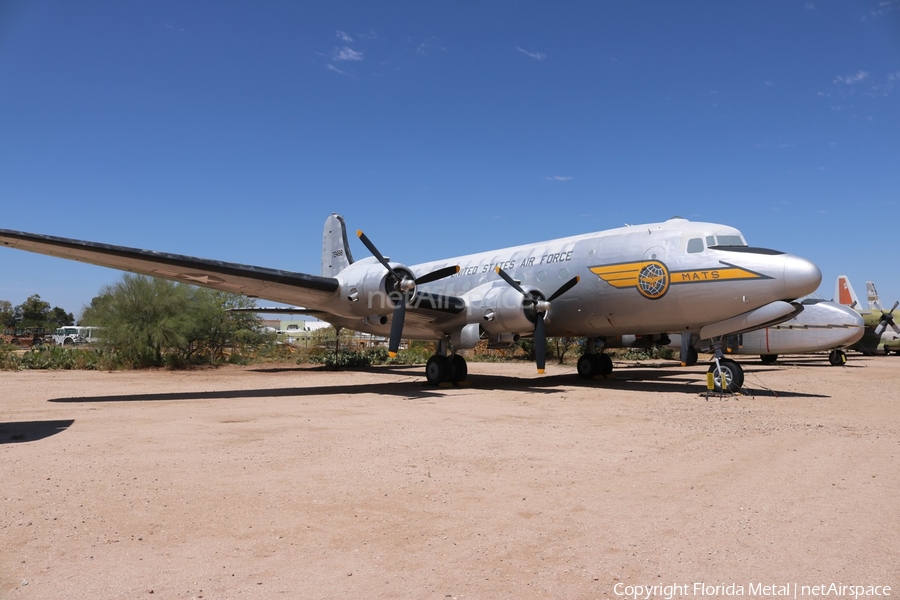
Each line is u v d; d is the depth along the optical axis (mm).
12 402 10289
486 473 5141
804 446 6316
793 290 10367
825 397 11203
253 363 23438
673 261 11672
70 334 39906
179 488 4578
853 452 6004
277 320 56531
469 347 12734
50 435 6840
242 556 3266
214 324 22141
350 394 11867
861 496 4430
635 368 21797
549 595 2824
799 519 3904
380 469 5258
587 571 3098
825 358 29656
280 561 3205
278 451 5996
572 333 14047
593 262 12930
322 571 3080
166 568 3094
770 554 3314
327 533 3639
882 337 31484
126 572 3039
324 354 25047
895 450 6105
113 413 8812
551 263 13781
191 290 21844
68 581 2926
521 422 8031
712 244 11438
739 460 5648
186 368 20766
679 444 6449
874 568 3121
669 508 4152
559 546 3445
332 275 19969
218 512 4012
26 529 3650
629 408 9562
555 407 9703
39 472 5035
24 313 75250
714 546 3439
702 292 11266
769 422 8008
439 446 6316
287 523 3809
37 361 20594
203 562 3178
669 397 11234
